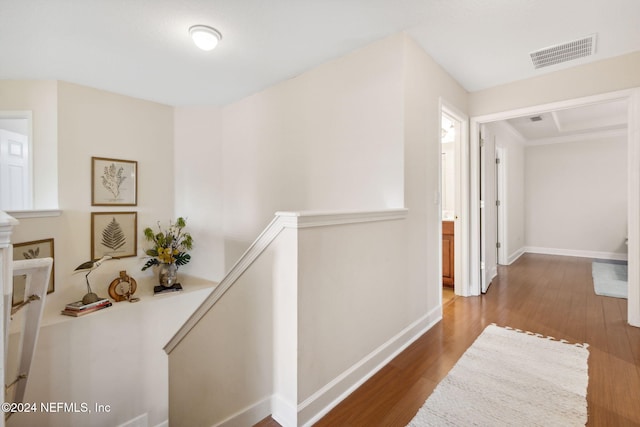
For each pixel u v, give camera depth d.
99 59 2.75
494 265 4.30
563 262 5.26
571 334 2.40
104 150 3.56
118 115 3.66
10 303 0.88
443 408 1.56
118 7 2.02
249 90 3.49
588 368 1.91
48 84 3.20
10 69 2.95
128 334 3.35
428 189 2.59
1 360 0.85
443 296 3.42
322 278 1.56
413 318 2.37
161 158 4.06
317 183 2.88
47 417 2.78
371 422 1.48
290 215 1.40
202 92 3.58
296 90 3.07
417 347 2.22
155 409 3.51
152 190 3.99
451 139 4.68
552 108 2.91
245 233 3.78
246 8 2.04
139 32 2.32
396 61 2.29
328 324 1.60
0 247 0.82
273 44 2.48
